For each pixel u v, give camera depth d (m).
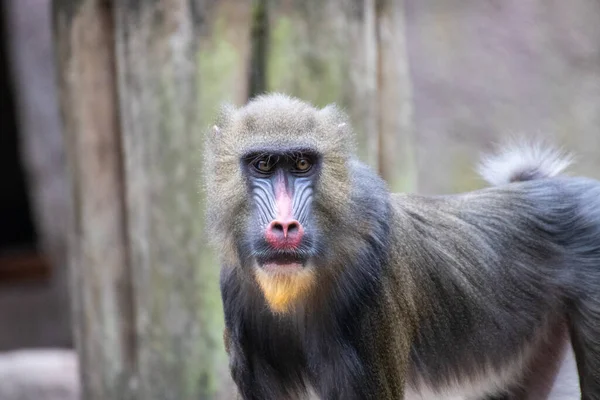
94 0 11.48
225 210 7.48
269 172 7.34
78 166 11.91
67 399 17.62
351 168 7.54
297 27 11.34
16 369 18.08
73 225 12.22
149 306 11.64
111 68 11.64
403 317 7.87
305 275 7.19
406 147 12.55
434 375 8.45
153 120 11.33
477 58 21.88
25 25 23.59
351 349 7.59
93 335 12.12
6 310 24.84
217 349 11.40
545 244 8.66
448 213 8.52
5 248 26.92
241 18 11.21
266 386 8.03
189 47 11.19
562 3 21.70
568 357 9.12
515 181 9.28
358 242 7.48
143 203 11.51
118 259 11.85
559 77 21.47
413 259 8.09
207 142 7.77
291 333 7.86
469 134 21.50
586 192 8.82
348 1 11.47
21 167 27.73
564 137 21.12
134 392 11.88
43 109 23.72
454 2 22.09
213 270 11.26
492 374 8.82
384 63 12.20
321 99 11.47
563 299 8.75
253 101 7.77
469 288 8.38
